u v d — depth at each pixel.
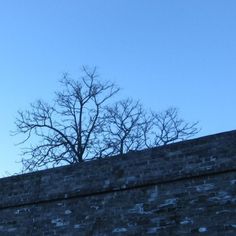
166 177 10.30
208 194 9.72
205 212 9.58
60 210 11.32
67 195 11.35
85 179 11.34
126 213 10.45
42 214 11.52
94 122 24.81
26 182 12.15
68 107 24.89
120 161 11.09
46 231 11.23
